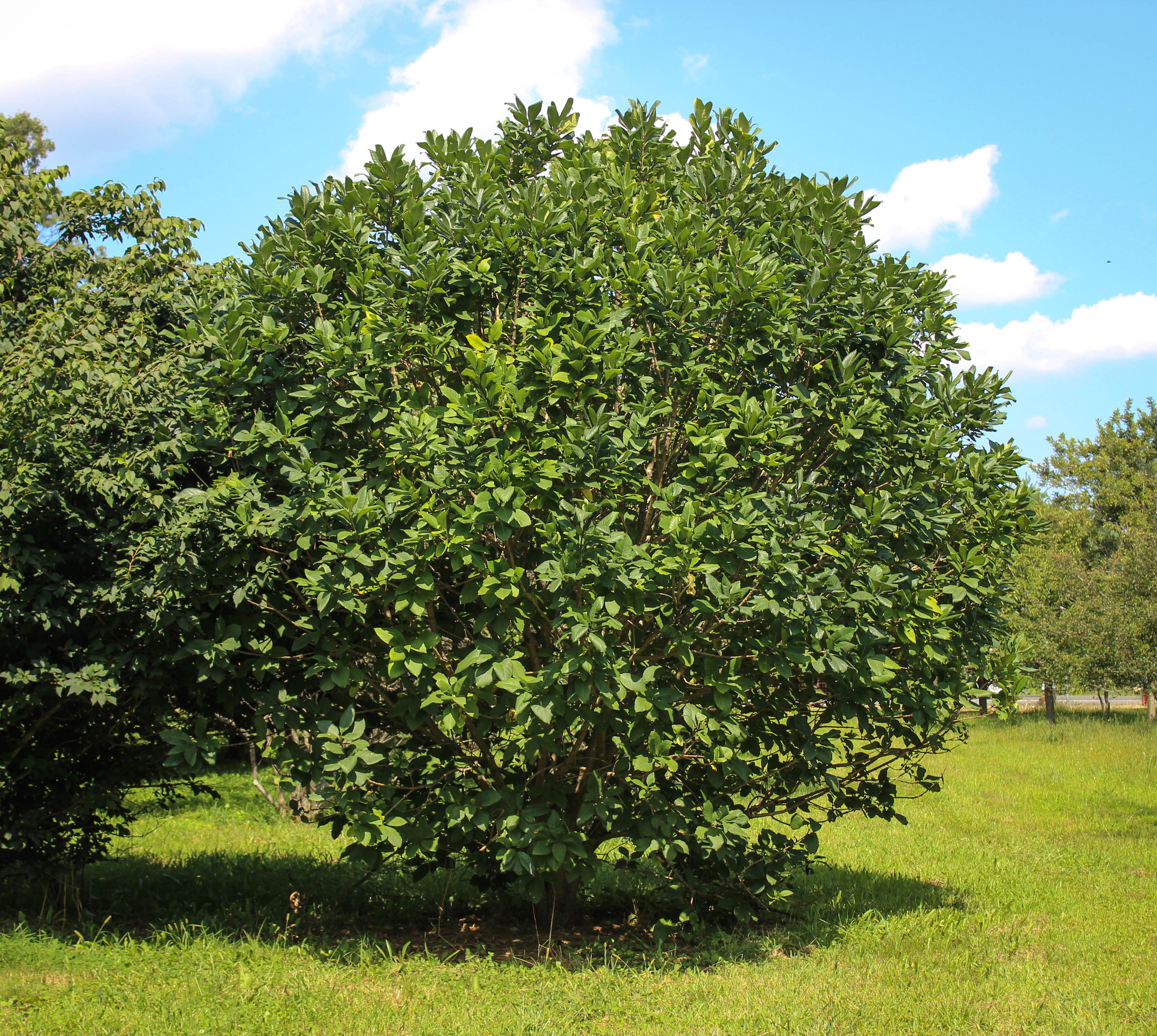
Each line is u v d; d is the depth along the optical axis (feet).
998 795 41.96
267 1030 14.20
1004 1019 15.37
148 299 22.94
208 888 23.68
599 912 22.27
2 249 22.79
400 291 17.93
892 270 20.65
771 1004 15.74
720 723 17.22
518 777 19.22
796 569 16.19
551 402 17.33
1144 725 70.54
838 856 29.27
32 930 19.04
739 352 18.31
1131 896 24.39
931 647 18.76
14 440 17.11
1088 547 85.61
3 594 17.28
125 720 20.33
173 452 17.63
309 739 18.44
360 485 17.87
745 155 21.91
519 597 17.22
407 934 20.40
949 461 19.54
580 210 19.02
